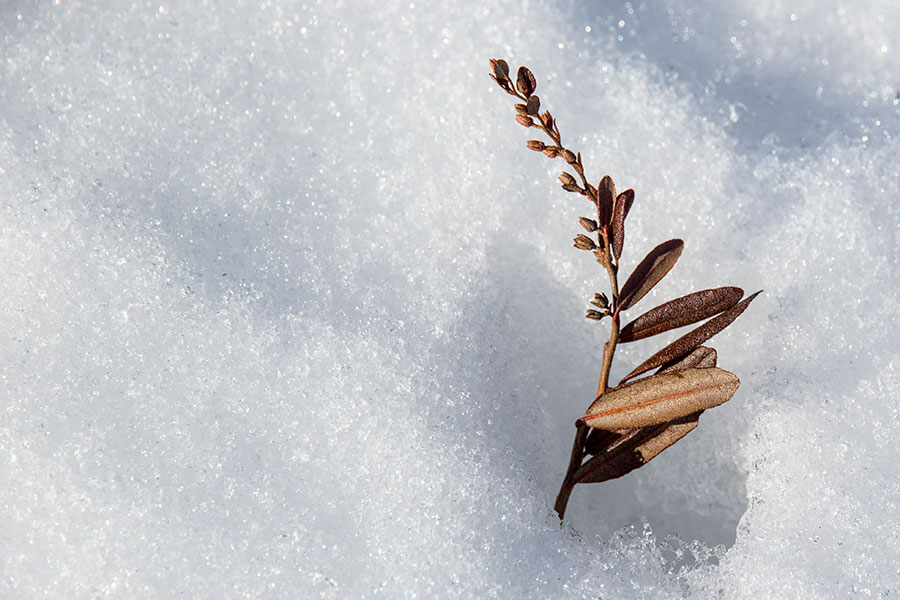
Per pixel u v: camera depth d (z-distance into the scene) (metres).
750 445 0.80
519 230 0.83
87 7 0.85
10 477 0.78
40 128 0.83
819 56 0.87
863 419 0.80
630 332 0.79
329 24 0.85
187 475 0.78
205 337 0.80
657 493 0.81
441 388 0.80
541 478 0.81
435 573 0.78
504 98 0.84
